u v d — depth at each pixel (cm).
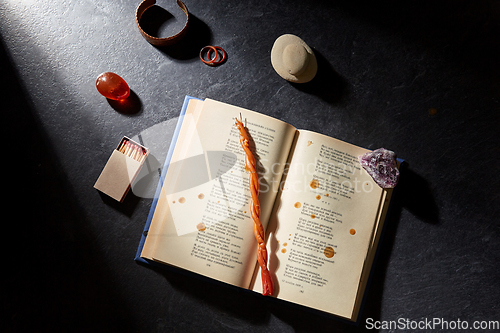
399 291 46
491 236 47
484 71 49
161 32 50
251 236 43
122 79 47
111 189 46
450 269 47
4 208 47
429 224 47
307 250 43
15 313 45
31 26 49
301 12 50
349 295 43
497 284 46
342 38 50
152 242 44
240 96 49
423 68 49
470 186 48
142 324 46
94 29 49
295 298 43
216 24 50
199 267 43
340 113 49
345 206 44
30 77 49
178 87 49
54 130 48
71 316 46
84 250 46
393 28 50
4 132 48
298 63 47
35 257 46
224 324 45
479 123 49
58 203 47
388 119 49
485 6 49
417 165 48
